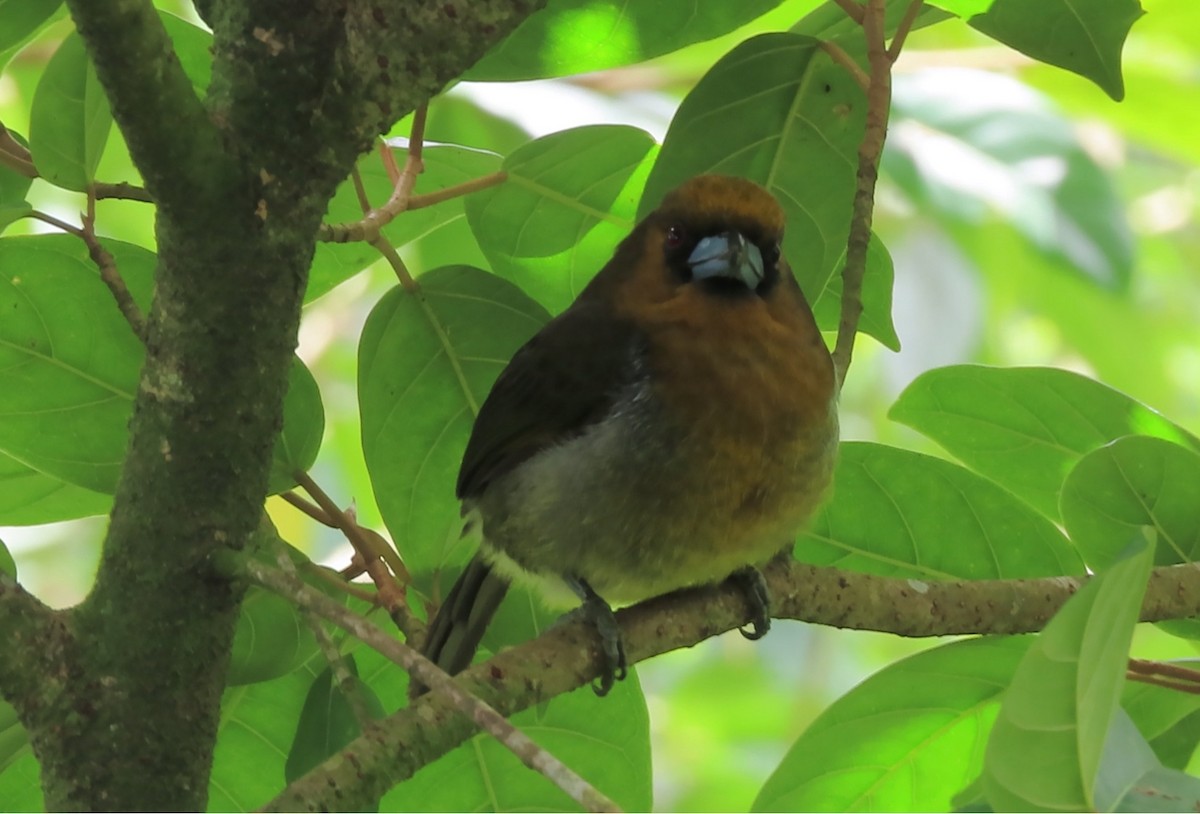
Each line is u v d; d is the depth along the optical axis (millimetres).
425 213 8047
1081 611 3955
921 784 7312
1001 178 13414
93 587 5305
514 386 7184
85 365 6688
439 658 7320
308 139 4973
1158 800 4230
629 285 7219
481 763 7301
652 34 6961
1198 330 15898
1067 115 14594
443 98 12172
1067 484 7047
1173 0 13789
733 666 16219
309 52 4906
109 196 5676
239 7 4949
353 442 13961
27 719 5203
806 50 7125
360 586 6820
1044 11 6777
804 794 7328
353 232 6316
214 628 5246
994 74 14133
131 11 4430
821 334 7430
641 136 7508
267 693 7238
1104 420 7551
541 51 6988
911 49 14680
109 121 5645
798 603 6758
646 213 7359
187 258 5000
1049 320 15703
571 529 6918
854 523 7453
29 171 5816
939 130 13742
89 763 5160
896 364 15781
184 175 4789
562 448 7000
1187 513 7008
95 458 6695
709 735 15906
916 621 6672
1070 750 4113
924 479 7352
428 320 7480
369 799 4914
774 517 6809
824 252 7285
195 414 5121
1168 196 16469
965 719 7223
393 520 7352
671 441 6750
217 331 5062
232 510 5234
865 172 6734
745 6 6930
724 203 7016
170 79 4633
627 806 7320
